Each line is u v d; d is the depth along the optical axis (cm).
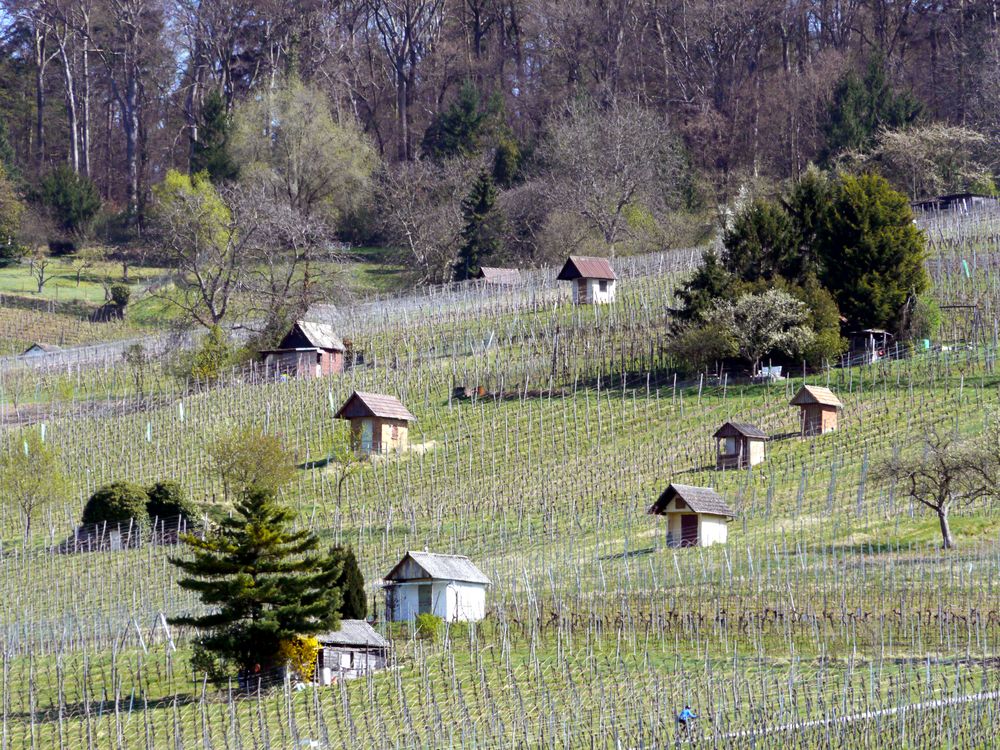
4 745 16788
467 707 16862
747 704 16188
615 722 15238
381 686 18138
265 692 18138
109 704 18138
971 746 14400
